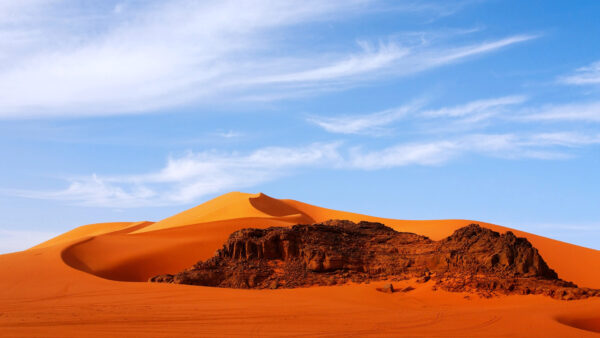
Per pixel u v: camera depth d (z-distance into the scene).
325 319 43.56
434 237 129.38
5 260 89.25
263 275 64.62
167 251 99.81
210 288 61.22
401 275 61.69
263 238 69.25
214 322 41.66
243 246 69.19
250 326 40.06
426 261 62.44
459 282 55.72
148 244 103.62
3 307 51.81
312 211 173.00
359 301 53.03
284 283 62.75
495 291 54.28
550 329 39.50
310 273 64.19
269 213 155.00
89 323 40.50
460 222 141.75
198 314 45.38
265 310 47.69
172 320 42.38
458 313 46.34
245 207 153.38
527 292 53.78
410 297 54.56
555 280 57.22
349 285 60.34
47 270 81.25
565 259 106.75
